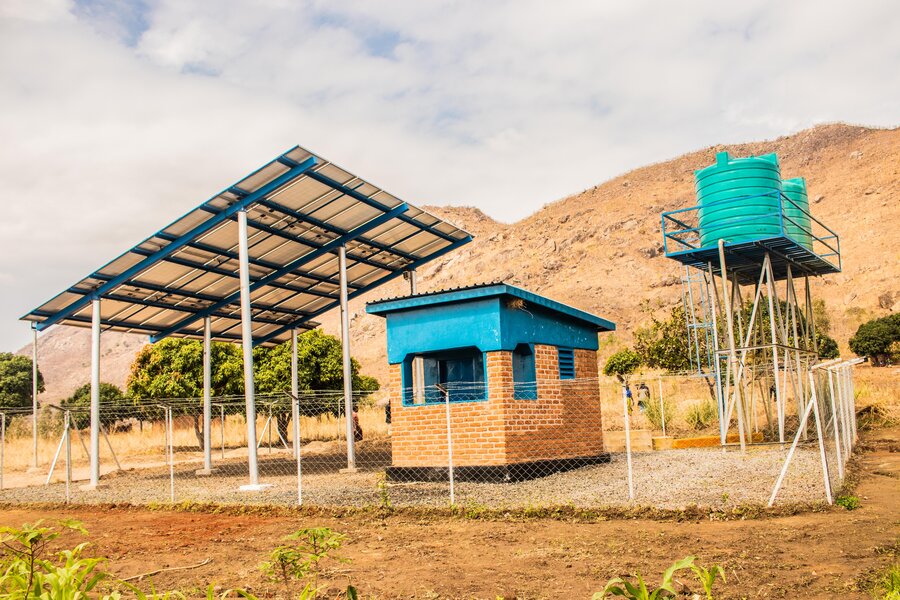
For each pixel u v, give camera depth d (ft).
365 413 115.55
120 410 112.06
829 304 223.71
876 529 30.07
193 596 25.99
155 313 78.43
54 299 68.59
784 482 42.01
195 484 62.39
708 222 63.16
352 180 63.10
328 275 81.71
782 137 455.22
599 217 370.12
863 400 86.53
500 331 52.60
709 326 78.07
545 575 25.98
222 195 58.90
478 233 494.59
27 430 119.44
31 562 16.72
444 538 33.53
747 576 24.29
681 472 49.67
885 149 347.15
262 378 110.01
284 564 19.88
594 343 66.23
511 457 51.90
